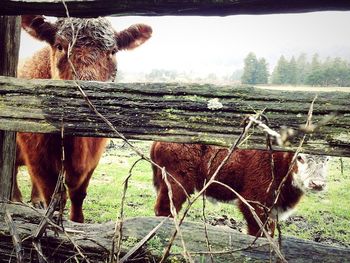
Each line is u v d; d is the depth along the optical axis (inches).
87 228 65.1
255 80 3390.7
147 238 52.5
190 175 219.0
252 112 54.1
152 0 56.2
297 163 193.3
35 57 185.3
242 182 200.2
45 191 157.5
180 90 57.1
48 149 148.3
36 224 65.0
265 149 52.6
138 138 57.7
